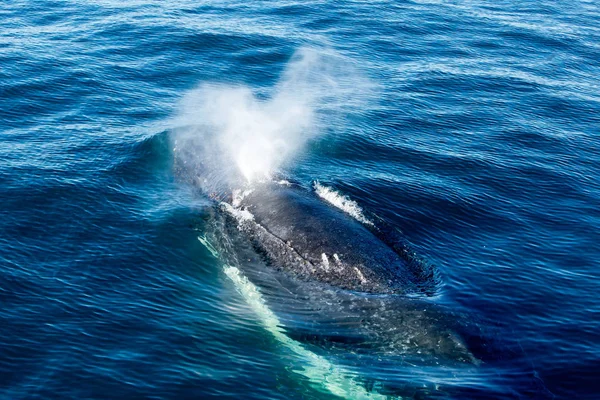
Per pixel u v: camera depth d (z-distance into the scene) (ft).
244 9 408.67
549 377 143.74
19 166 219.00
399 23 402.11
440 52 361.30
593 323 161.38
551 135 270.26
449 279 173.88
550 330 158.20
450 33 391.24
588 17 436.35
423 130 269.44
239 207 191.31
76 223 191.93
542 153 254.06
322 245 170.09
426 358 145.07
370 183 221.87
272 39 363.15
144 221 193.77
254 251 176.65
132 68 314.35
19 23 361.10
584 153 255.91
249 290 167.84
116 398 135.44
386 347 148.46
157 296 166.40
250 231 181.78
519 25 410.52
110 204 201.57
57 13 380.99
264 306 162.71
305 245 171.22
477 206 213.05
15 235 184.96
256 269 172.45
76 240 185.06
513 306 165.68
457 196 218.18
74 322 155.63
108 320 157.07
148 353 147.95
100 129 252.01
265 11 407.85
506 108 295.07
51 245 182.39
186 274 174.50
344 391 141.79
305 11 411.95
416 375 142.72
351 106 288.92
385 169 234.58
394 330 150.61
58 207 198.49
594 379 144.05
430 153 248.52
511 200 218.79
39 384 137.59
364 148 249.55
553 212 212.64
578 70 346.74
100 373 141.49
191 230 189.78
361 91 306.35
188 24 373.81
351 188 216.54
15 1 396.98
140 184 213.66
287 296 163.53
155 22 373.81
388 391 140.67
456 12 429.79
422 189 220.84
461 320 152.97
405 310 153.89
